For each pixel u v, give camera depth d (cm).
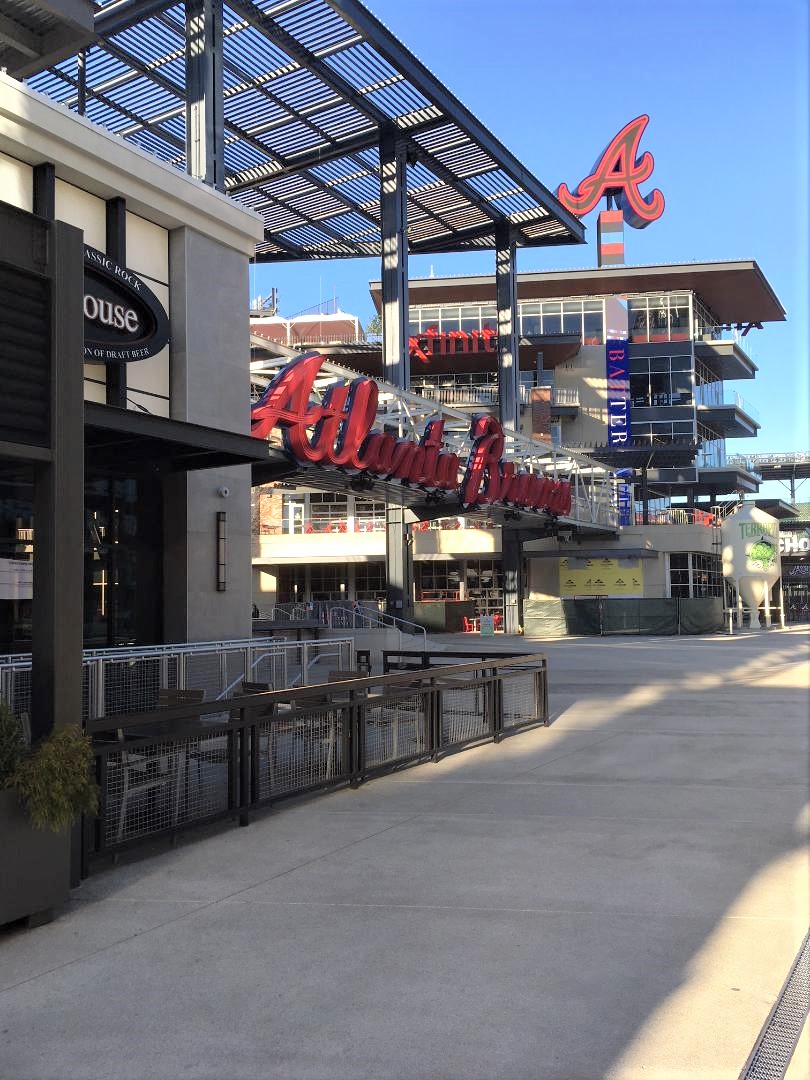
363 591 4869
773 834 679
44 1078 336
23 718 526
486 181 3434
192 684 1224
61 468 536
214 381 1359
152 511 1309
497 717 1132
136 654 945
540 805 775
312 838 667
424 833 682
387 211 3031
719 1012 387
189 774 702
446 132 3055
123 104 2886
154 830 631
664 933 478
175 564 1312
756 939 469
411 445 2281
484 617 4194
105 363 1205
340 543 4684
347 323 6044
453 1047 358
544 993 405
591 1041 362
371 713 923
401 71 2661
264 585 4969
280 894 543
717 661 2406
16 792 480
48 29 917
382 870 589
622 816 735
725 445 6819
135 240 1277
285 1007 393
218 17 1755
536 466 3641
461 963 439
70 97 2864
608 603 4062
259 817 730
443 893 544
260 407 1714
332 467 1958
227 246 1399
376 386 2033
